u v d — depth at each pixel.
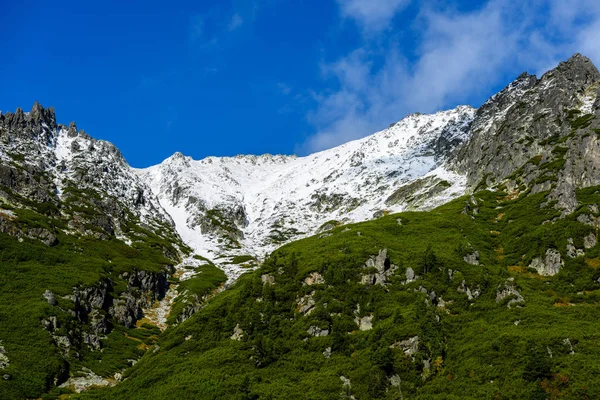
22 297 111.69
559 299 89.50
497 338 75.88
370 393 70.38
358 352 80.06
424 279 96.06
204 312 102.19
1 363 90.06
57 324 106.81
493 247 116.56
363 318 88.56
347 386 71.81
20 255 128.25
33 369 91.62
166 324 136.00
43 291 115.88
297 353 83.38
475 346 76.25
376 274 96.81
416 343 76.50
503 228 124.75
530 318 82.06
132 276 148.38
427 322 80.38
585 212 108.56
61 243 146.62
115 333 121.00
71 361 100.75
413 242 115.62
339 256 102.75
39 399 85.94
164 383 81.69
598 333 73.12
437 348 76.69
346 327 86.75
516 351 71.44
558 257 100.25
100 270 139.12
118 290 136.38
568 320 80.00
